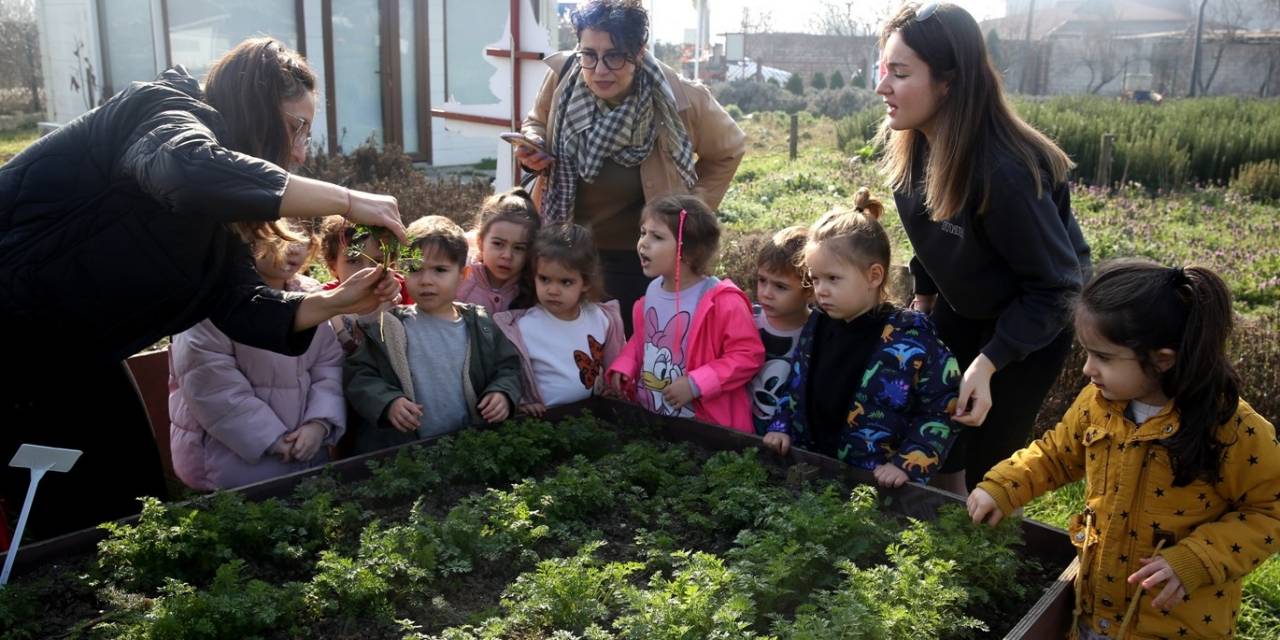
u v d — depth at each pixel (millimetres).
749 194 15203
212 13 13109
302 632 2490
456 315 4016
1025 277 3139
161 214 2801
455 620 2564
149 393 4434
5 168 2818
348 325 4078
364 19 14602
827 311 3467
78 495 3330
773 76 44750
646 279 4855
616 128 4387
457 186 10492
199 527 2850
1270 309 8742
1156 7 44094
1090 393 2725
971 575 2727
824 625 2285
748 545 2838
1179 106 21938
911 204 3455
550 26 16359
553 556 2971
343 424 3824
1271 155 16859
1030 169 3012
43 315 2828
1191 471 2389
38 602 2580
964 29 3012
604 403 4160
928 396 3373
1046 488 2852
